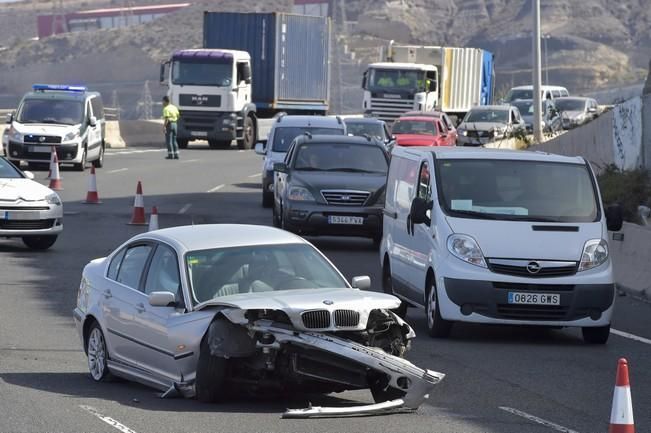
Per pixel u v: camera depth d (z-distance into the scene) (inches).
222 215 2942.9
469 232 1497.3
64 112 4097.0
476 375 1259.8
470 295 1471.5
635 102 2837.1
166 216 2893.7
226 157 5039.4
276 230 1208.2
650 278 1958.7
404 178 1713.8
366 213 2407.7
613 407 859.4
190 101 5438.0
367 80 5703.7
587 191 1563.7
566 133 3516.2
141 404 1080.2
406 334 1086.4
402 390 1040.2
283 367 1038.4
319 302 1042.1
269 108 5954.7
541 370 1300.4
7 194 2231.8
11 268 2066.9
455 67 6077.8
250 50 5949.8
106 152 5231.3
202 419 1011.9
